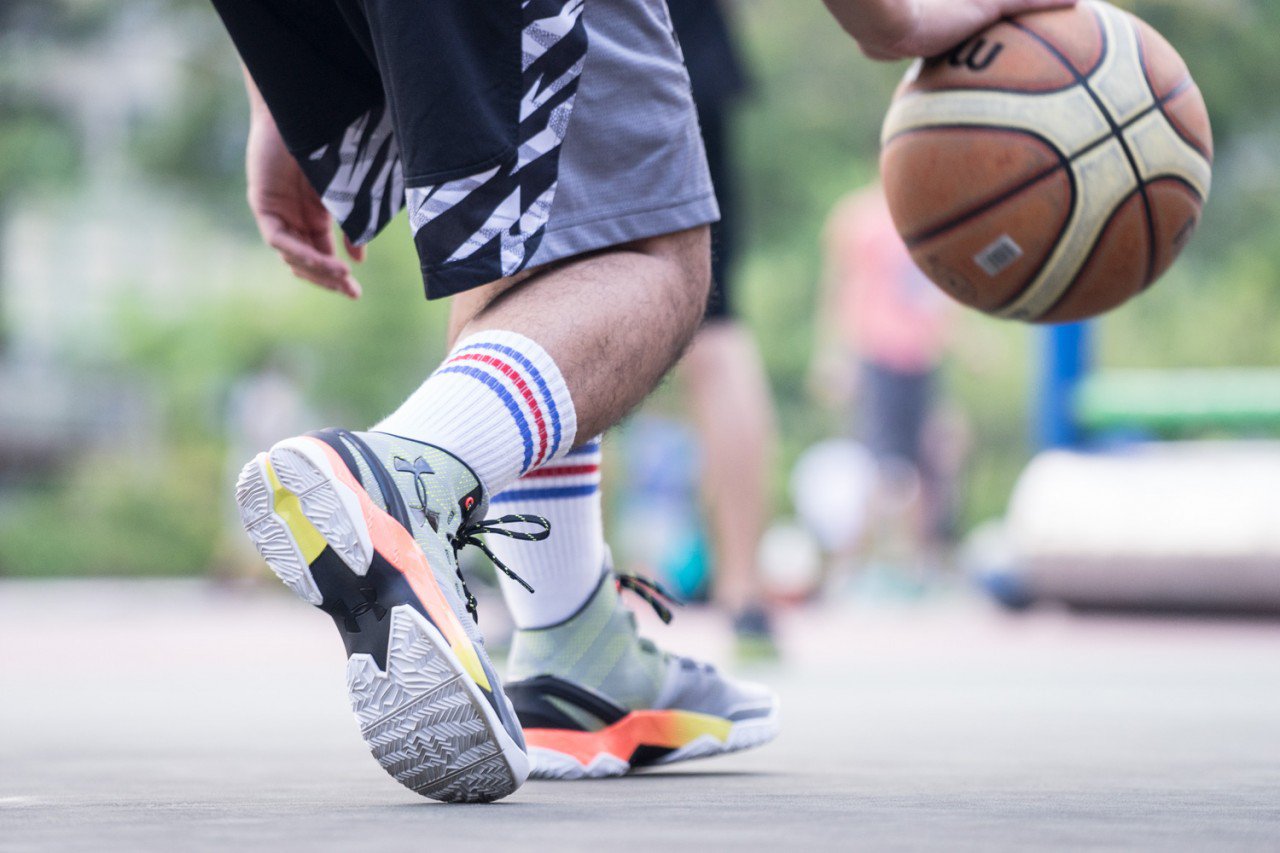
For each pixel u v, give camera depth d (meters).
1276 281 30.80
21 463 32.38
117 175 33.50
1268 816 2.66
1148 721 5.44
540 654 3.72
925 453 16.92
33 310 35.44
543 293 2.93
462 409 2.82
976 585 13.94
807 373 33.53
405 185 2.95
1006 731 5.04
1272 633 12.48
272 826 2.48
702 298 3.14
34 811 2.75
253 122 3.84
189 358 29.84
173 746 4.59
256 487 2.69
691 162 3.07
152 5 31.30
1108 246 3.84
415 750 2.77
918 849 2.21
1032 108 3.76
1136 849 2.23
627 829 2.44
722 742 3.85
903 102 3.92
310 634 14.11
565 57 2.91
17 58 31.53
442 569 2.78
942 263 3.91
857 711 5.98
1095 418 12.86
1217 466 12.55
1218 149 30.27
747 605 8.46
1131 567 12.50
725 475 8.30
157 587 24.80
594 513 3.67
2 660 10.49
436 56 2.87
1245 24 29.12
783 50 33.91
